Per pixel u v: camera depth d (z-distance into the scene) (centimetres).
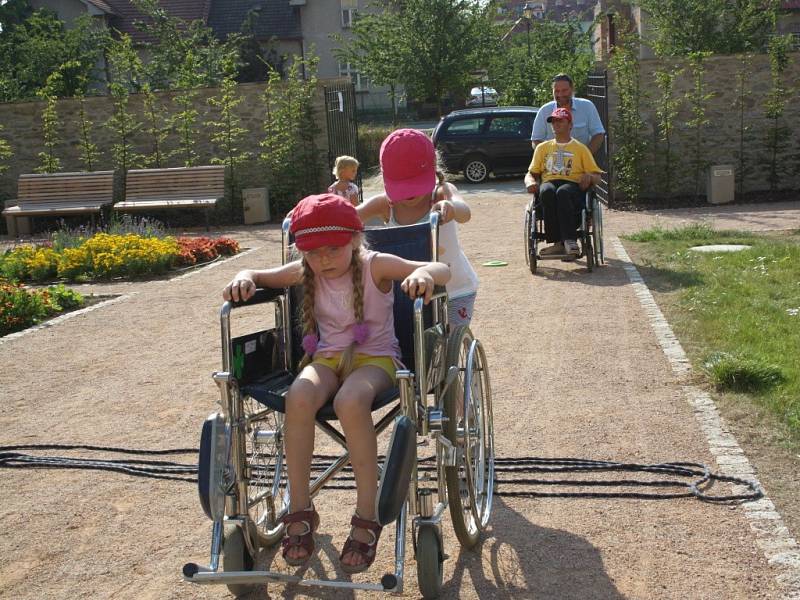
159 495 484
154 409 634
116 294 1104
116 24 4447
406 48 3328
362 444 342
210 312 960
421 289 346
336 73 4988
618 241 1263
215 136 1852
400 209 471
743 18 2562
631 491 460
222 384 354
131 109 1867
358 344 374
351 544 339
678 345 714
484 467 447
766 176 1759
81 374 736
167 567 403
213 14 4944
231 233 1664
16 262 1252
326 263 367
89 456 547
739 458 487
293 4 4891
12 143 1880
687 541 402
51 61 3023
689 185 1761
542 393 623
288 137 1842
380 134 2869
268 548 416
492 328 812
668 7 2611
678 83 1727
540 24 3409
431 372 370
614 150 1728
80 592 384
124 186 1881
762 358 631
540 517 437
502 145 2220
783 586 358
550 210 1033
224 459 344
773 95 1706
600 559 391
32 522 455
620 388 623
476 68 3434
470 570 389
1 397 681
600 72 1767
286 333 400
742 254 1067
